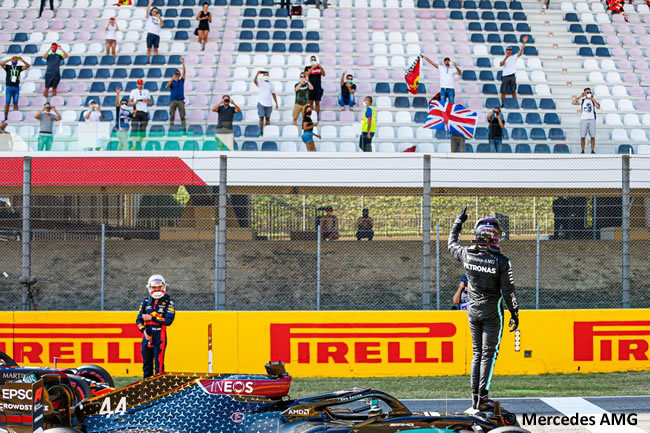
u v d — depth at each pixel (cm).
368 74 5041
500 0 5978
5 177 3425
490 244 1536
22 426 1465
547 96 4841
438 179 3584
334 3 5841
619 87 5078
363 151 3634
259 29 5547
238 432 1430
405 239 3600
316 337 2564
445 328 2586
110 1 5912
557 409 2075
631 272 3719
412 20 5703
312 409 1459
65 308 3459
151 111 4541
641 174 3584
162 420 1455
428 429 1427
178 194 3728
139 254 3619
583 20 5856
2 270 3600
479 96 4812
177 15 5759
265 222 3612
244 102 4778
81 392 1606
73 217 3719
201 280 3522
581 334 2619
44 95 4756
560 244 3688
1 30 5647
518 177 3612
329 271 3556
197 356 2552
